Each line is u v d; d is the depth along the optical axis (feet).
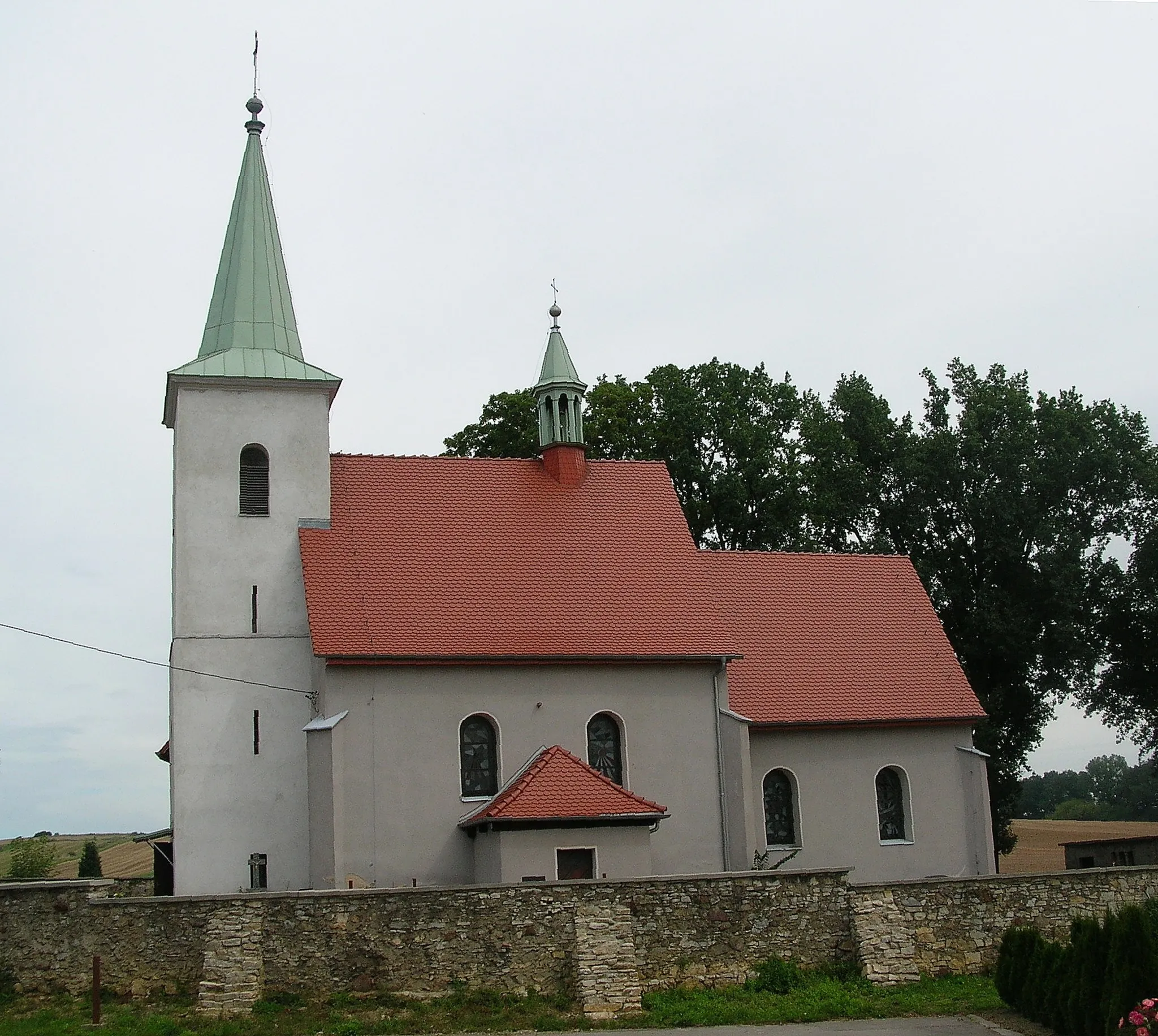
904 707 137.80
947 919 95.50
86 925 84.12
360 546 125.59
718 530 197.88
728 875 91.50
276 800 119.65
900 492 198.59
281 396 128.16
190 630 121.49
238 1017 80.79
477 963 85.66
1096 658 191.93
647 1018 83.51
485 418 191.72
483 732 119.65
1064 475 190.49
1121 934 76.43
